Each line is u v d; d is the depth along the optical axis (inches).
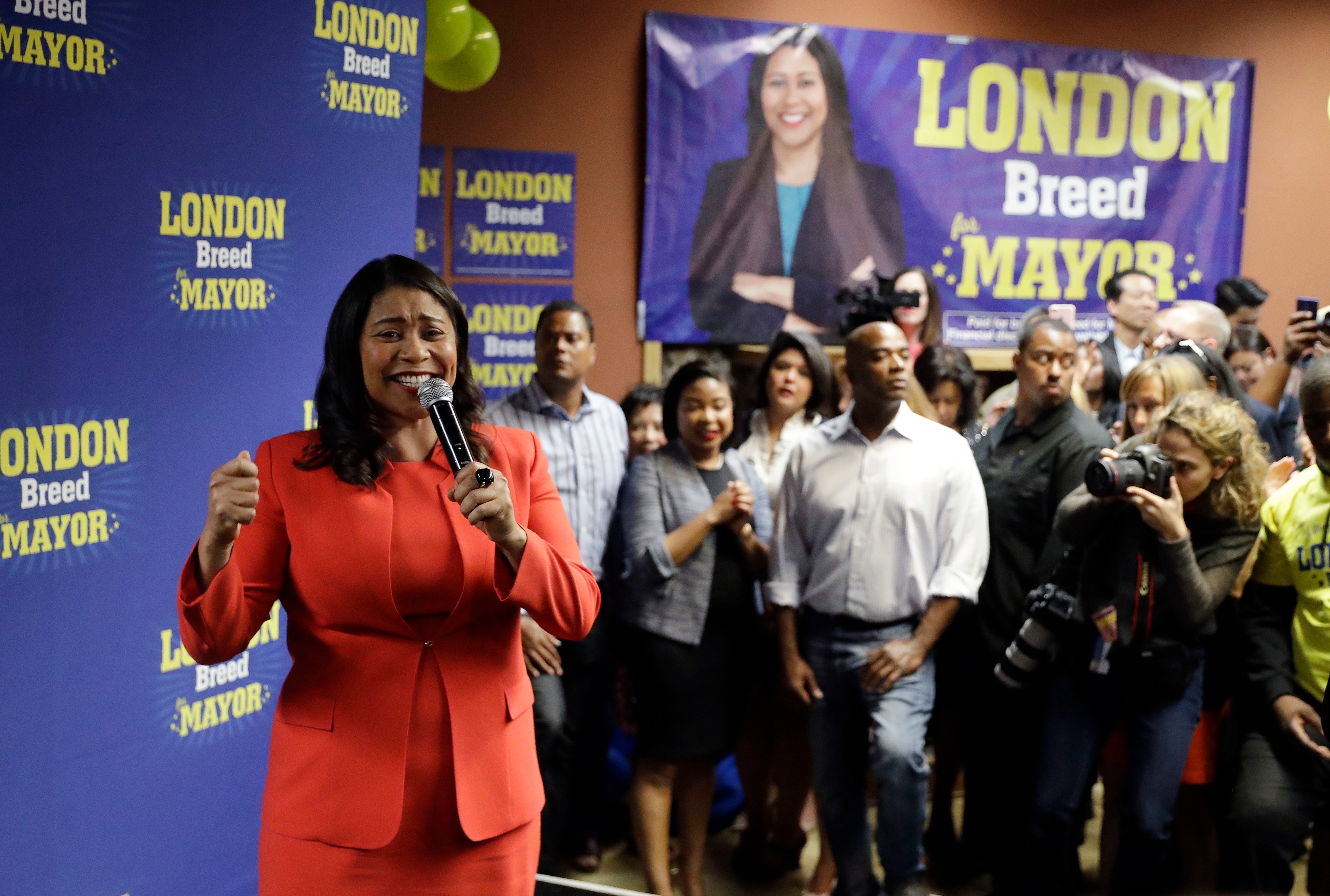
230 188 94.8
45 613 82.3
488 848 64.2
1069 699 111.3
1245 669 110.0
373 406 65.9
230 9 93.7
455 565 63.5
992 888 132.3
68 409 83.4
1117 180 219.1
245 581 62.5
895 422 118.0
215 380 94.6
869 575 116.5
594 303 202.4
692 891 124.5
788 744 135.4
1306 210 229.8
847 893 119.4
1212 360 124.3
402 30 109.8
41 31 80.4
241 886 100.2
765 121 202.5
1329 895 110.0
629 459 152.8
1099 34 216.7
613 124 199.6
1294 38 225.1
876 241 209.3
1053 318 126.9
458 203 195.2
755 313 205.8
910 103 207.9
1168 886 118.2
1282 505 109.2
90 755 85.9
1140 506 101.0
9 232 79.1
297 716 63.6
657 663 119.6
